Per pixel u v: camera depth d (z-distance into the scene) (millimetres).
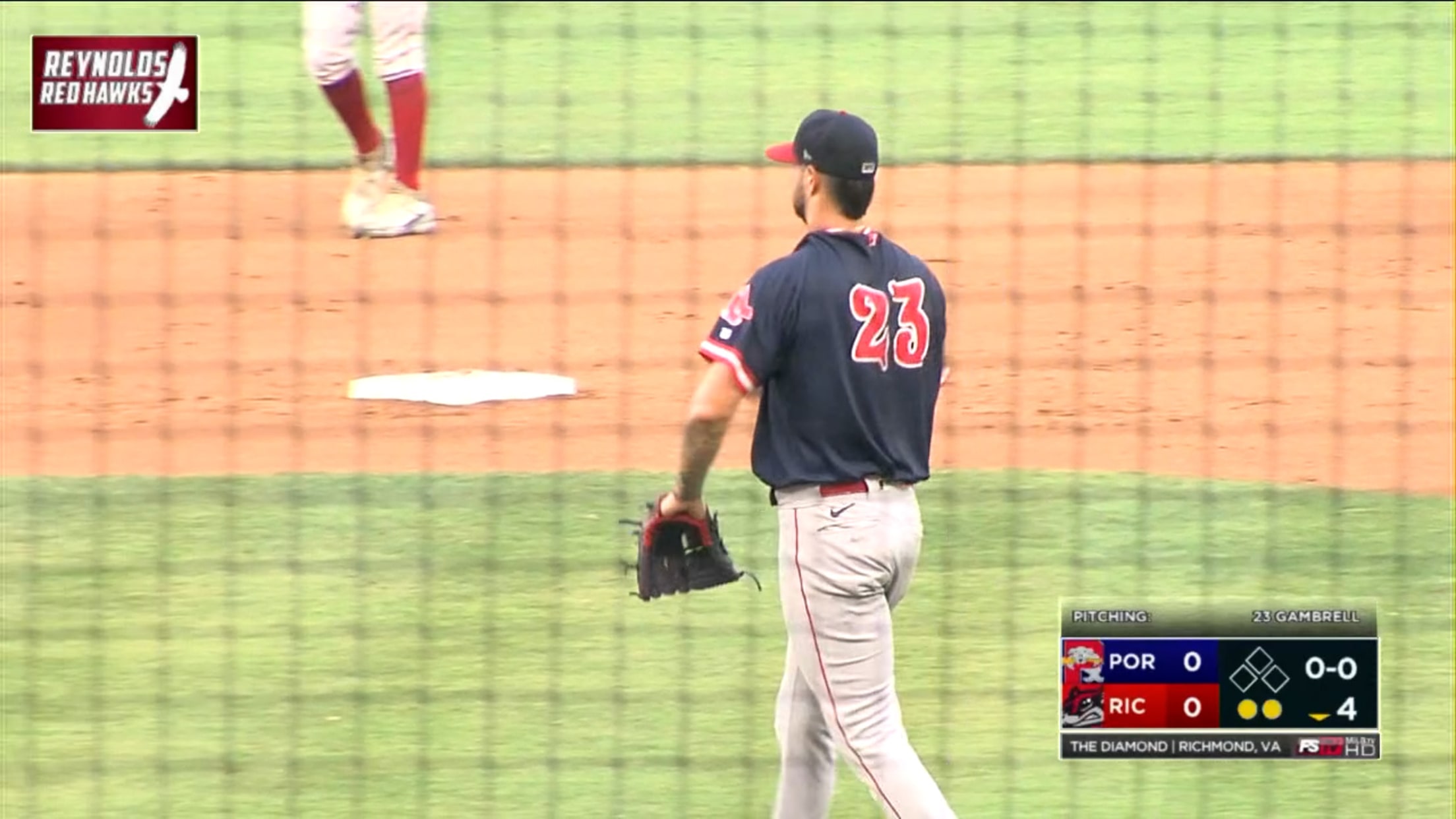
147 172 56906
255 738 24797
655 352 41344
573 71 70500
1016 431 36656
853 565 19562
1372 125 62031
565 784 23656
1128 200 53375
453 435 36375
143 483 33781
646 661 27000
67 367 40406
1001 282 46219
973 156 58688
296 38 75500
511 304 44500
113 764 24078
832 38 75750
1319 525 31875
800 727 20844
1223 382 39656
